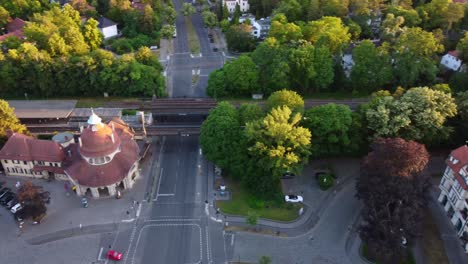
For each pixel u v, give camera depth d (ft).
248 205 361.92
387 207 300.81
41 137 440.45
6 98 519.19
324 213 354.74
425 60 488.85
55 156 377.91
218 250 320.29
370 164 326.03
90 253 315.78
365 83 497.87
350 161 415.44
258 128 357.00
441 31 570.87
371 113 382.22
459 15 597.52
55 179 389.60
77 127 451.53
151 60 531.50
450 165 342.23
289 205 361.30
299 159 353.31
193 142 443.32
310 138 379.55
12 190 374.63
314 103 493.36
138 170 399.85
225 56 629.51
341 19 629.92
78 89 521.24
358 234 334.44
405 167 305.94
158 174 397.80
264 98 509.76
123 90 513.86
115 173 361.30
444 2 617.21
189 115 473.67
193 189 379.96
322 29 544.62
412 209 298.97
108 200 365.61
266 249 320.91
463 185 320.70
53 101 491.72
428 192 332.60
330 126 378.73
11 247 319.47
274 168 347.36
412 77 482.28
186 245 324.19
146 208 358.43
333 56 521.24
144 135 429.79
